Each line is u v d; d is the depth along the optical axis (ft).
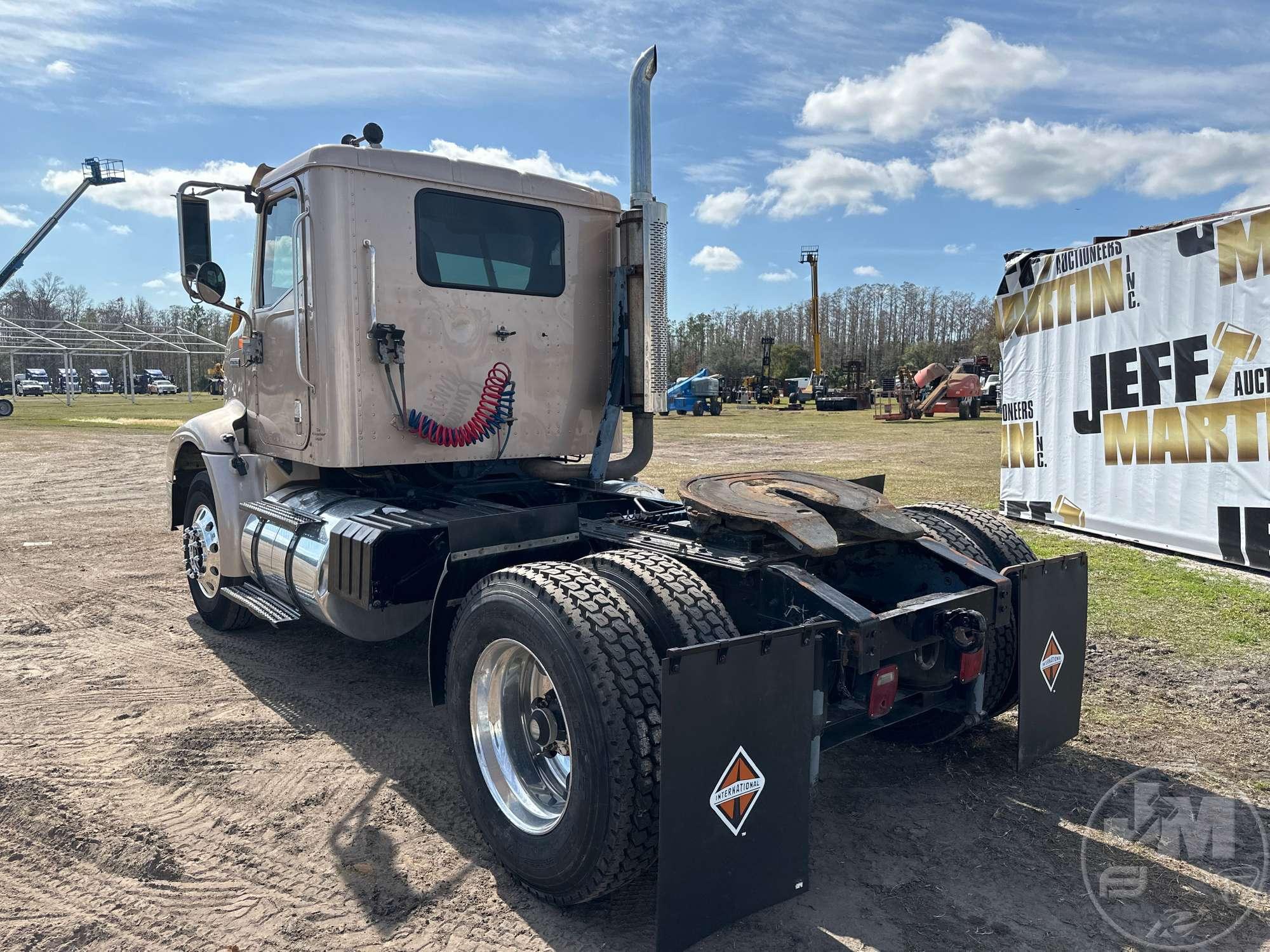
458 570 11.48
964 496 37.50
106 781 12.13
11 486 46.78
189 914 9.10
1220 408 24.36
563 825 8.87
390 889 9.58
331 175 13.56
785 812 8.66
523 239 15.44
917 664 10.43
